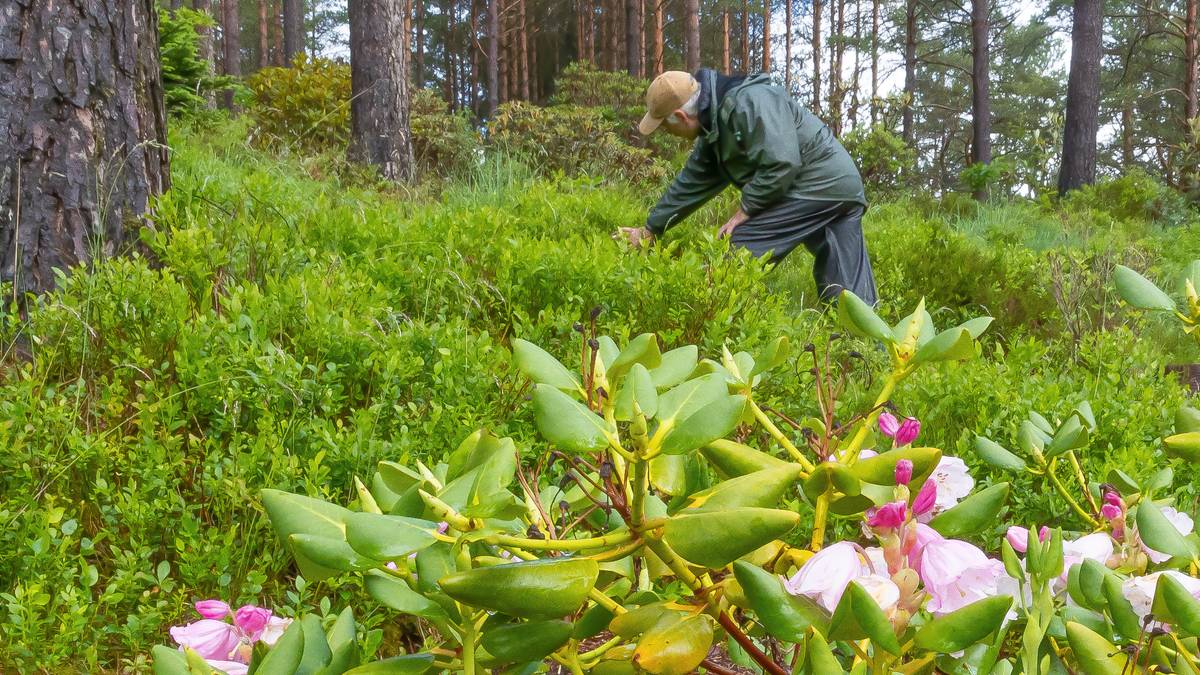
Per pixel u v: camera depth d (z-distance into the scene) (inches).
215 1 1398.9
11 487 88.0
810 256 283.1
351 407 104.1
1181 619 32.0
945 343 36.4
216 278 133.9
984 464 104.2
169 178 157.5
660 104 208.7
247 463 85.7
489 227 176.1
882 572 31.5
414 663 34.7
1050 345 199.5
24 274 130.4
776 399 104.8
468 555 31.2
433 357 114.5
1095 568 38.5
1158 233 561.6
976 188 672.4
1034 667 35.6
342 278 136.6
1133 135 1637.6
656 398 30.3
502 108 474.9
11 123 130.6
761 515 28.4
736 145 205.6
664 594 70.1
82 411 107.0
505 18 1305.4
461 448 33.9
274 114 450.0
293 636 30.8
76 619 71.7
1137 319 204.7
